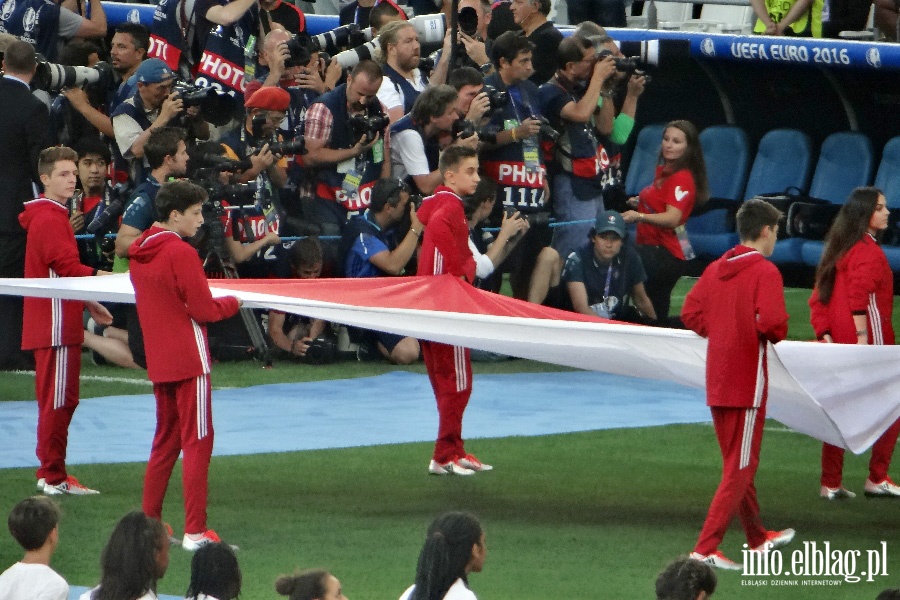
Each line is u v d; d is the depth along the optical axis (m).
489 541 25.88
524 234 42.00
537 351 27.05
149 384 40.28
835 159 56.16
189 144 37.53
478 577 23.58
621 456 33.03
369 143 40.59
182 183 24.97
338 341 44.75
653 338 25.95
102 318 29.16
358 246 41.81
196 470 24.98
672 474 31.31
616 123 45.66
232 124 41.28
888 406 26.31
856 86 56.12
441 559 16.67
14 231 38.62
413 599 16.77
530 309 29.45
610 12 54.50
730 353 23.94
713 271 24.31
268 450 33.03
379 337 44.16
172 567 24.06
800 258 54.47
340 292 29.11
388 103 41.66
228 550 16.86
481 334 27.12
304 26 45.81
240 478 30.47
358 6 48.69
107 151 41.16
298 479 30.45
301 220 42.47
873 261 28.56
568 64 42.94
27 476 30.06
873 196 28.62
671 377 26.59
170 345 24.81
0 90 38.22
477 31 44.94
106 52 48.56
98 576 23.30
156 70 38.59
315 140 41.19
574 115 42.75
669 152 46.06
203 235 37.75
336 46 42.72
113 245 38.41
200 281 24.64
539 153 42.44
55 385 28.27
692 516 27.86
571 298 44.34
